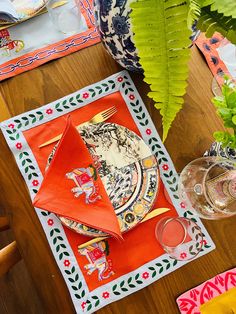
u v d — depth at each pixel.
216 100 0.65
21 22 0.90
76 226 0.74
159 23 0.48
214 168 0.76
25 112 0.83
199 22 0.57
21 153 0.80
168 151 0.82
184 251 0.76
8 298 1.40
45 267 0.75
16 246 0.84
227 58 0.88
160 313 0.74
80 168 0.74
